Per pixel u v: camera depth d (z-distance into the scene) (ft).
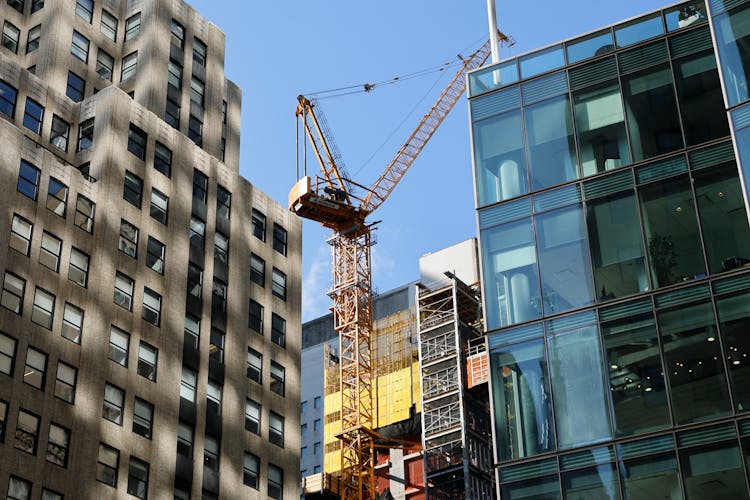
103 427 271.90
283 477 324.19
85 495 259.80
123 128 316.40
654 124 174.70
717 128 169.48
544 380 164.55
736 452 146.20
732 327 154.51
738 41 171.12
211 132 370.32
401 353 639.35
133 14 368.89
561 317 167.84
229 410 313.94
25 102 307.99
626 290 164.86
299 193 625.82
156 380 292.81
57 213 283.59
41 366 263.49
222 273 332.39
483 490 544.21
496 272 177.06
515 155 185.16
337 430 641.81
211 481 297.74
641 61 180.86
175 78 363.76
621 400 157.48
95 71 350.02
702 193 165.78
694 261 161.79
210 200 339.16
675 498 147.64
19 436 251.39
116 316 288.71
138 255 303.27
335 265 646.33
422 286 593.83
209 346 316.60
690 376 153.99
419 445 615.16
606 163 175.94
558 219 175.63
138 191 312.50
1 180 271.49
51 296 272.92
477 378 545.44
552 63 189.57
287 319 352.28
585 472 155.33
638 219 168.86
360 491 597.52
